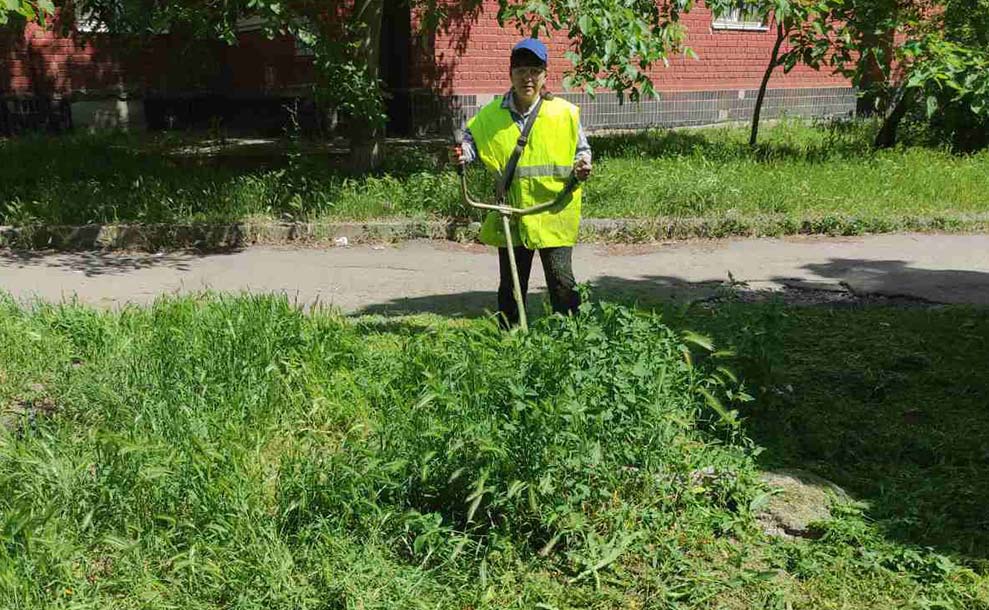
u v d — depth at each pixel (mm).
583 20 9656
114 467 3641
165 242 9344
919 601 3348
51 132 15773
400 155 12547
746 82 20156
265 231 9594
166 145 14500
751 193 10906
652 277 8453
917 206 11070
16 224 9320
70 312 6031
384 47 15992
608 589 3412
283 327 5375
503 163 5375
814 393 5309
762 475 4242
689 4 11336
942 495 4137
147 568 3363
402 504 3695
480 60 16297
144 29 13977
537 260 8875
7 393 4945
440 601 3258
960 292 8008
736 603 3355
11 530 3225
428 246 9539
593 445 3572
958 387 5430
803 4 12250
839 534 3730
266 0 9641
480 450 3561
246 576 3229
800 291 8055
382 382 4641
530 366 3729
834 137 16078
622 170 11719
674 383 4180
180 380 4723
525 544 3570
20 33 13367
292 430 4457
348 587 3191
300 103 16500
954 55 12211
